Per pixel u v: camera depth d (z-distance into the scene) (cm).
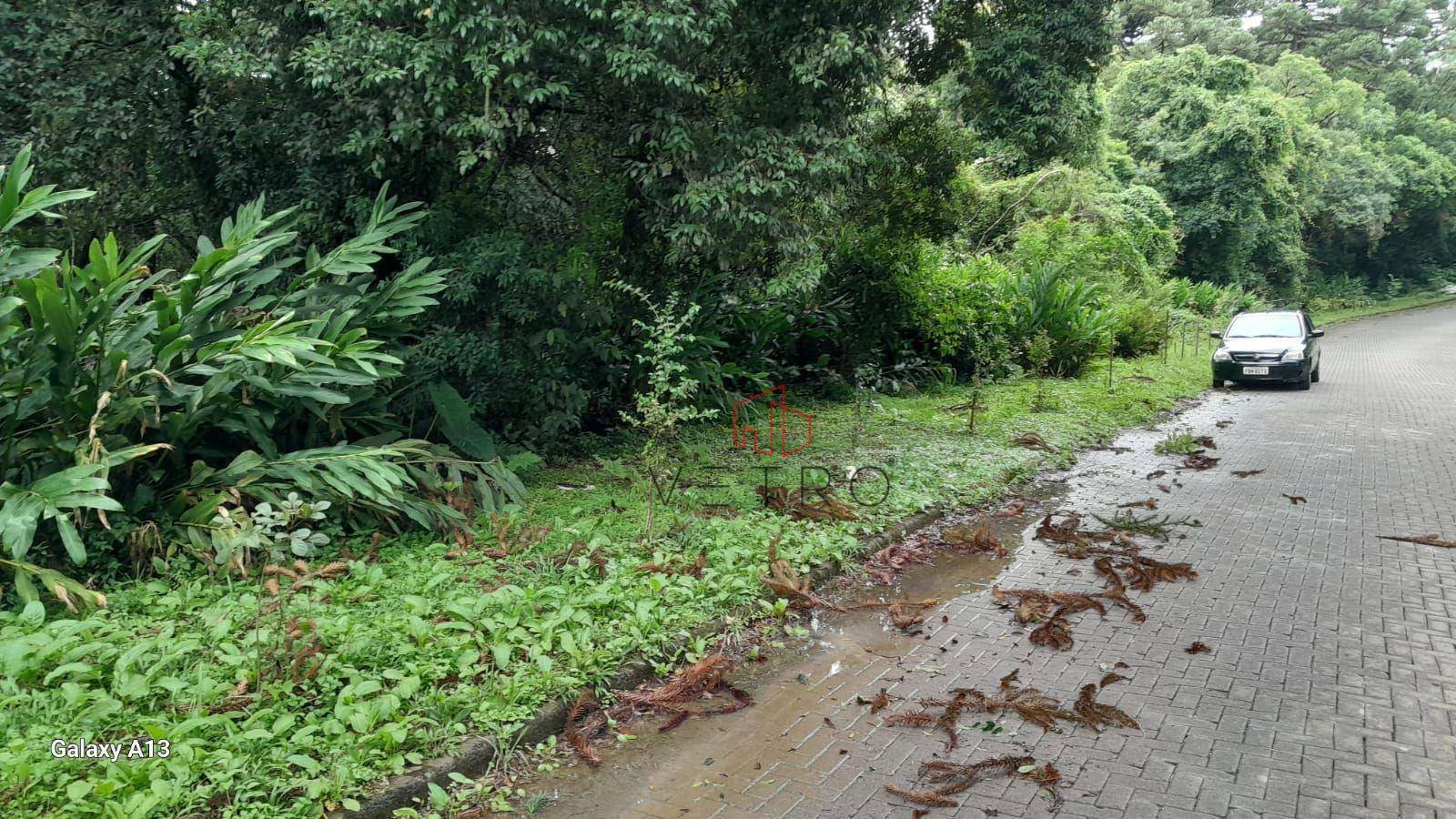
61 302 533
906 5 930
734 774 394
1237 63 3600
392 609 509
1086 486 984
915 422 1250
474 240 843
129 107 786
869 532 733
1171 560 706
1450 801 365
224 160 832
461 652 453
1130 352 2317
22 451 547
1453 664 499
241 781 344
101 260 555
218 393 612
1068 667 503
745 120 866
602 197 938
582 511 744
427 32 711
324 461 617
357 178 840
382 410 767
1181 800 367
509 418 952
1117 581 638
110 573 546
